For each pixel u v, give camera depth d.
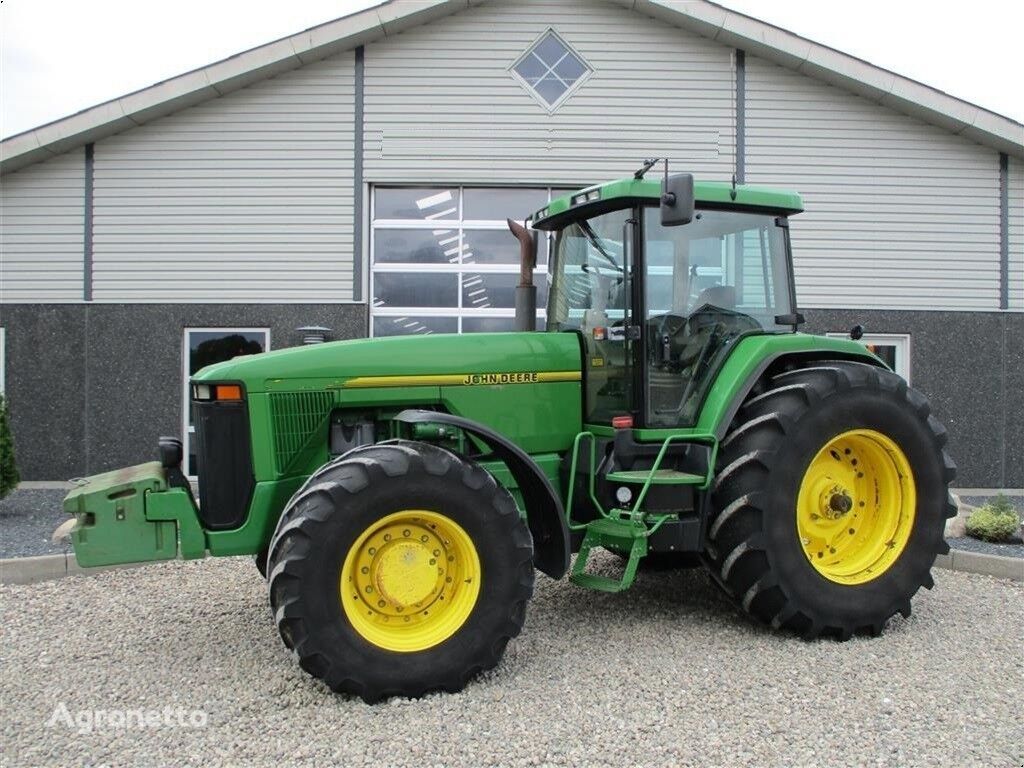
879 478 4.63
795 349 4.62
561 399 4.57
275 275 9.12
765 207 4.77
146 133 9.07
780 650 4.12
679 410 4.48
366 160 9.11
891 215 9.38
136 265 9.11
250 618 4.69
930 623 4.59
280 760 3.00
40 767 2.96
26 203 9.08
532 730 3.21
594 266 4.74
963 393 9.44
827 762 2.97
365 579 3.62
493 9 9.12
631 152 9.20
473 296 9.28
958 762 2.98
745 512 4.20
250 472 4.01
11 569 5.48
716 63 9.23
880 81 8.96
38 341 9.08
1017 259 9.45
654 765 2.94
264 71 8.91
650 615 4.69
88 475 9.08
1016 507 8.23
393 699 3.50
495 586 3.68
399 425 4.25
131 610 4.86
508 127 9.15
